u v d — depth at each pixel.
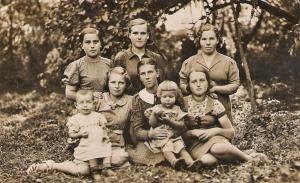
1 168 4.48
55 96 8.38
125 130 4.28
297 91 7.29
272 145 4.55
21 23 8.95
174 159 3.99
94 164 4.00
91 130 4.03
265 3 7.15
